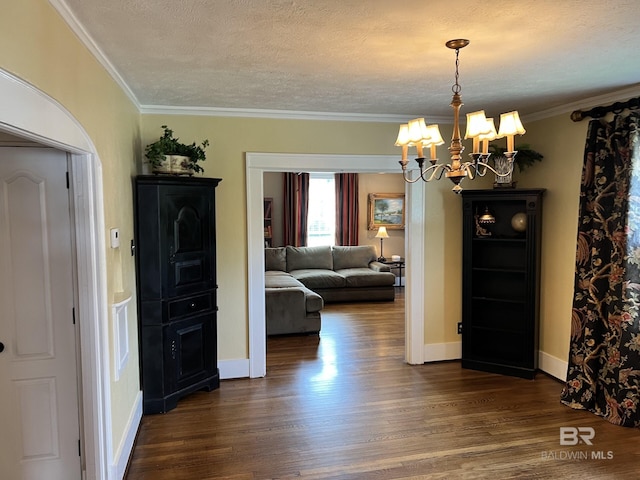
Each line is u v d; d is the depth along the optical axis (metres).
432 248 4.79
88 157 2.35
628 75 3.14
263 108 4.15
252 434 3.32
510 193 4.39
